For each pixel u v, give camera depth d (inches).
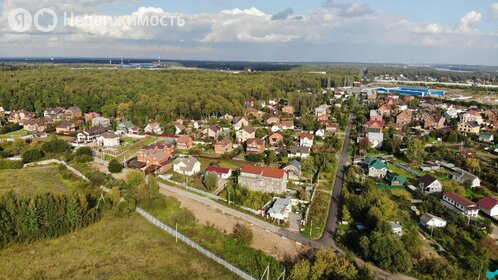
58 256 2208.4
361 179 3698.3
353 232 2529.5
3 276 2000.5
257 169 3363.7
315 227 2696.9
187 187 3378.4
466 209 2918.3
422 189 3412.9
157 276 2039.9
